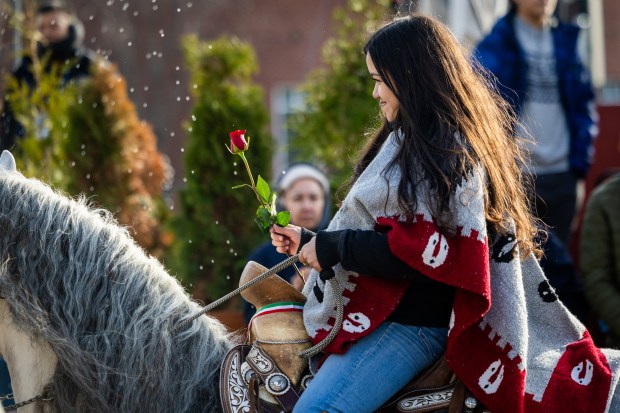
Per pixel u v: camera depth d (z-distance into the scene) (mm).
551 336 7664
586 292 12969
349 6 17562
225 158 15289
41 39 17141
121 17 33281
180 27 33938
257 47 33906
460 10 17984
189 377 7453
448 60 7312
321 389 7051
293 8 33906
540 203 15312
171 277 7855
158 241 15930
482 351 7059
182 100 33312
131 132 16203
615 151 18641
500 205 7133
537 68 15273
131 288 7430
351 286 7289
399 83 7238
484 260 6801
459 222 6863
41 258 7258
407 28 7359
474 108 7289
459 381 7133
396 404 7176
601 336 13211
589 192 18641
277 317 7562
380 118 8391
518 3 15430
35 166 15328
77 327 7266
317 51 33719
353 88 16656
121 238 7562
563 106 15484
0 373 11977
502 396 6969
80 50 17656
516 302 7059
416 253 6797
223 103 15570
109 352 7270
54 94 15844
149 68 33562
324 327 7363
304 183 12977
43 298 7250
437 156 6977
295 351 7383
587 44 27203
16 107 15703
